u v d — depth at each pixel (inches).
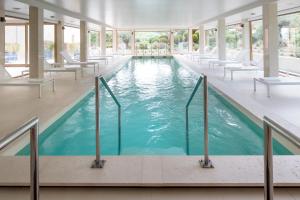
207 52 744.3
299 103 211.6
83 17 480.7
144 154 155.2
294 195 89.8
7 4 326.3
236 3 343.9
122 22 631.8
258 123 177.5
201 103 264.5
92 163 108.9
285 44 449.4
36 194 67.7
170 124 204.4
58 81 353.4
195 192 91.8
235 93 257.6
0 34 359.3
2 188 95.0
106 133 186.5
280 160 109.0
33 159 67.4
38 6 327.0
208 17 531.2
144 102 269.6
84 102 268.2
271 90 268.4
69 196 90.0
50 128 183.9
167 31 943.7
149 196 89.9
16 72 460.1
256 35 535.5
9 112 196.5
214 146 163.8
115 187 94.7
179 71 519.8
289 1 312.8
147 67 594.2
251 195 89.9
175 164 107.9
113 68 510.3
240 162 108.8
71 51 687.1
